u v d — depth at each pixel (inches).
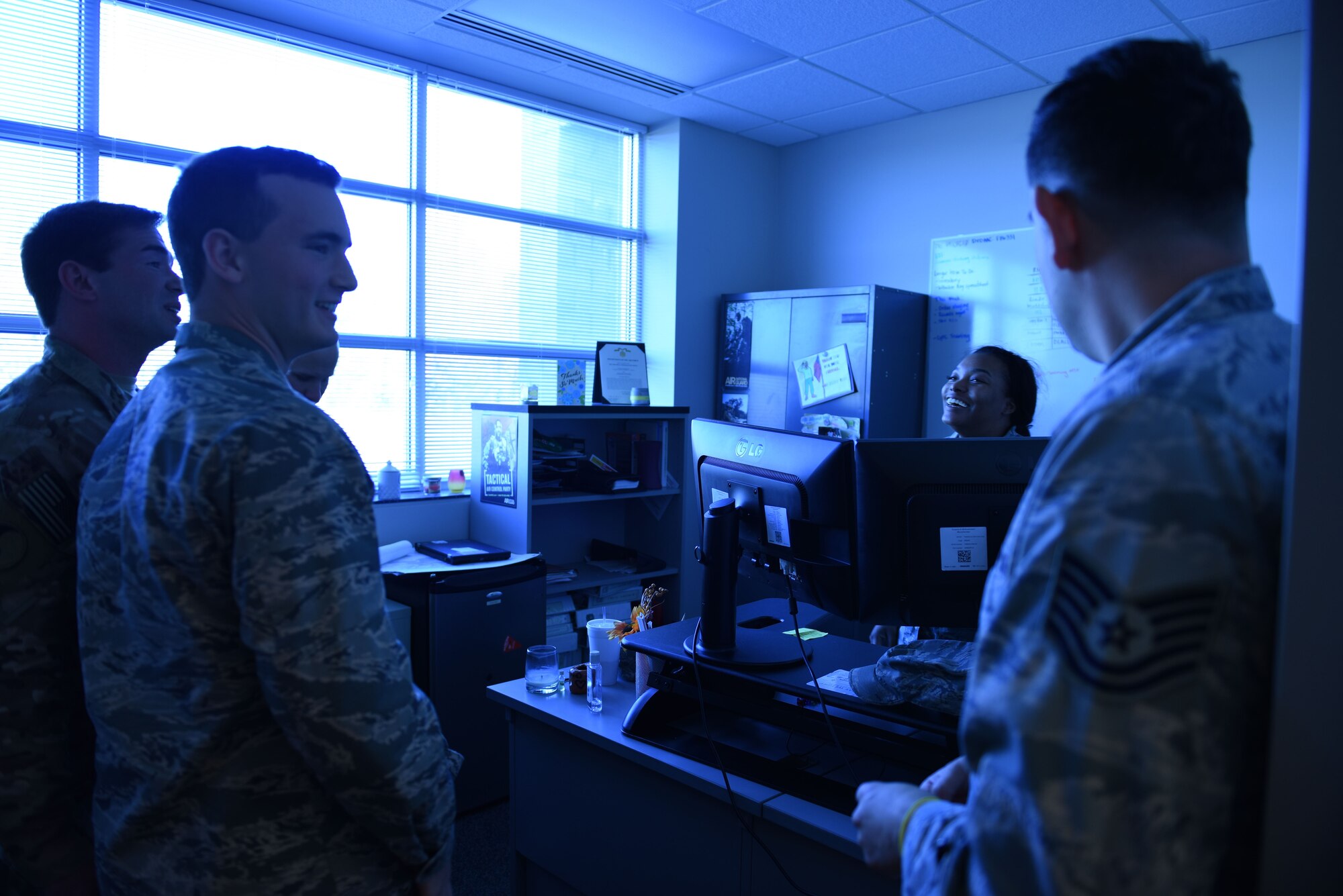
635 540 169.6
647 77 147.2
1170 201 24.6
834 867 52.8
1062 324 28.8
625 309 179.2
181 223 42.0
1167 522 21.3
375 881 40.9
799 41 130.2
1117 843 20.4
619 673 78.6
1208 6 114.6
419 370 147.0
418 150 145.0
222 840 37.7
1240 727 21.6
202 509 35.9
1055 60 135.3
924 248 163.6
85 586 41.0
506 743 120.8
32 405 48.0
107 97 115.2
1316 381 21.5
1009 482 52.1
